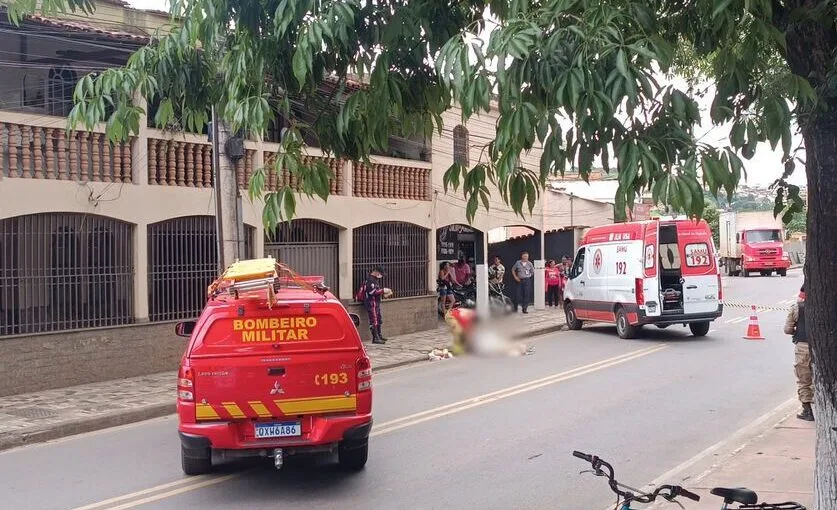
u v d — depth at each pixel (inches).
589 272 797.9
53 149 488.1
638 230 721.0
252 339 279.3
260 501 273.0
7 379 462.0
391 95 163.2
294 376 280.2
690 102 119.0
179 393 279.4
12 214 458.6
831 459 166.1
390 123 175.9
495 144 130.7
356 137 177.2
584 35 118.8
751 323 722.2
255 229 618.5
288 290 315.0
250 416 277.3
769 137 130.0
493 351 652.7
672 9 160.7
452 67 124.6
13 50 515.5
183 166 560.4
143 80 201.5
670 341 711.7
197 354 276.8
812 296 164.4
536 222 1010.1
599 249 783.1
